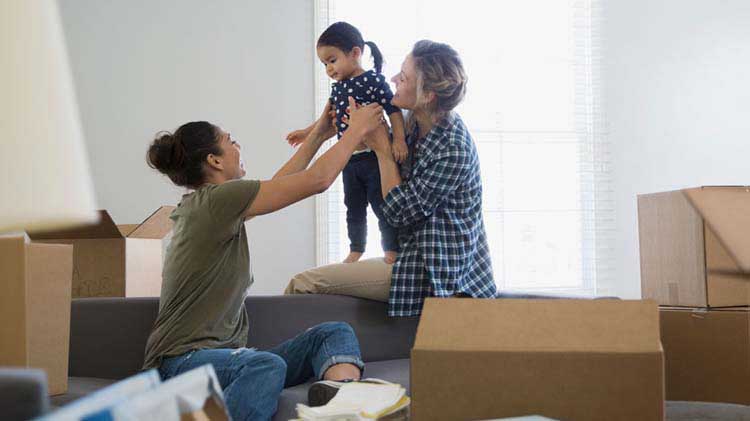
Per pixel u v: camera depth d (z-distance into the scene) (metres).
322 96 4.24
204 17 4.21
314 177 2.10
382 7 4.32
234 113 4.20
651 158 4.46
